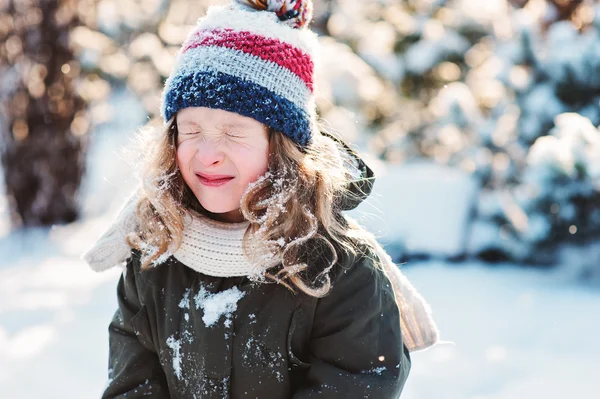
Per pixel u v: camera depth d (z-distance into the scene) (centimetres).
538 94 552
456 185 561
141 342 184
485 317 416
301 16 176
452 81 737
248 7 175
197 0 771
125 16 719
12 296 477
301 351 172
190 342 173
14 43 719
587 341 374
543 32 630
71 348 371
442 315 420
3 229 741
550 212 502
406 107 739
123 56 717
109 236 187
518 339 380
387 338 171
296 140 168
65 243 660
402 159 729
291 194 165
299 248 170
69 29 715
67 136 737
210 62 162
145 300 182
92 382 331
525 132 558
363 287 171
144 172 176
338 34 752
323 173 170
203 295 173
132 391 182
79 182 748
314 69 177
